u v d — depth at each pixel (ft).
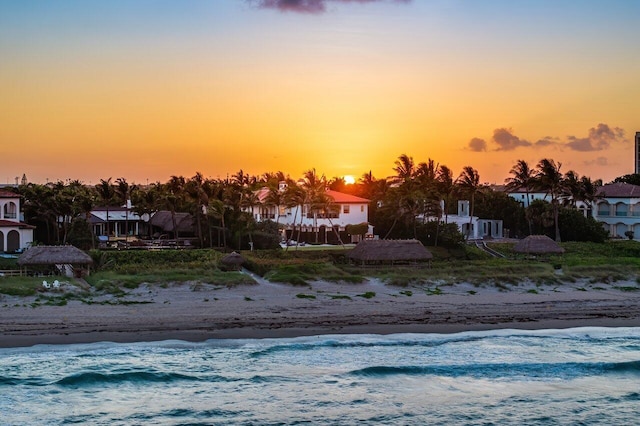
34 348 138.92
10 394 118.62
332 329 158.61
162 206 324.80
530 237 265.54
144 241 273.75
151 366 132.57
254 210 306.14
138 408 115.44
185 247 262.67
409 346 149.48
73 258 200.34
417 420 114.32
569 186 308.19
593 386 130.93
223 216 268.41
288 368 134.51
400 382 130.00
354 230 301.02
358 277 207.21
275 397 121.39
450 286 207.92
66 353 137.18
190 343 145.89
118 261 219.61
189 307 171.32
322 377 130.93
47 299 170.91
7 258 228.63
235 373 131.23
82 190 357.82
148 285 187.11
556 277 220.02
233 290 189.57
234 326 157.79
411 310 177.88
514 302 191.31
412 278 208.95
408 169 377.50
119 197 353.92
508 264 234.99
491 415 117.19
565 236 307.37
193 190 269.44
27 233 262.67
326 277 204.85
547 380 133.39
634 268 233.76
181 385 125.18
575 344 154.51
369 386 127.44
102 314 161.99
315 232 295.28
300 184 296.51
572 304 191.01
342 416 114.83
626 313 182.60
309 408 117.39
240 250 260.62
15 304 165.58
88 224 271.08
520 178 335.67
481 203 343.05
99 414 112.68
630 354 147.54
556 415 118.01
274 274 205.67
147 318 160.45
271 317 165.99
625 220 339.77
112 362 133.80
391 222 306.96
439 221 284.20
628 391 128.88
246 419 112.47
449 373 134.72
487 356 144.66
